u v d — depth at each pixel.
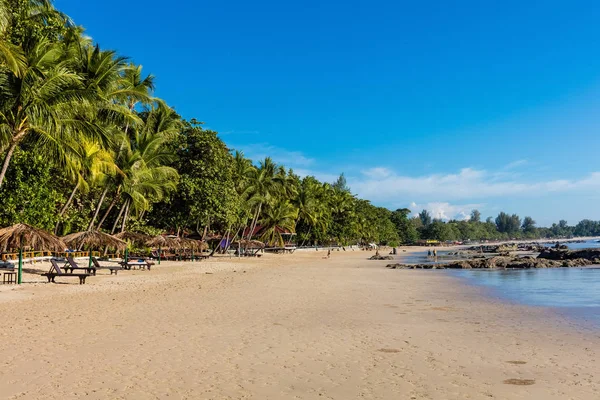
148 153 37.66
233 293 19.20
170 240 35.81
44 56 20.53
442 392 6.85
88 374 7.68
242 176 54.66
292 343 10.11
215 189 43.66
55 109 21.73
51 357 8.70
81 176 27.61
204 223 47.34
